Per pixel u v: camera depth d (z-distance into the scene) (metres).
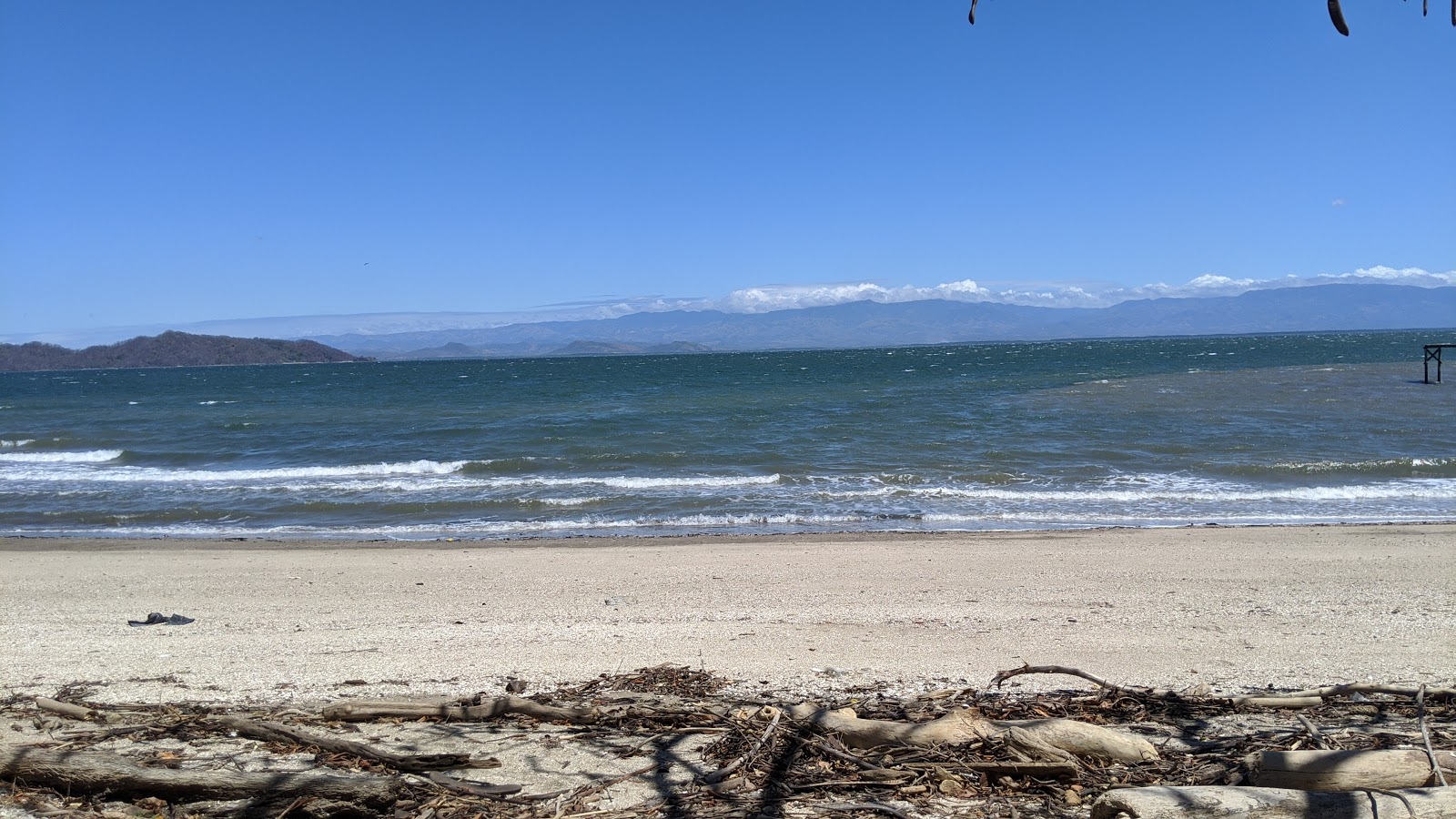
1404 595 8.86
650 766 4.06
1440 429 25.42
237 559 11.99
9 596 9.58
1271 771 3.47
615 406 40.75
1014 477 18.89
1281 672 5.96
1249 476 18.98
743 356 192.75
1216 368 65.56
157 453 25.53
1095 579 9.98
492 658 6.45
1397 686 5.11
